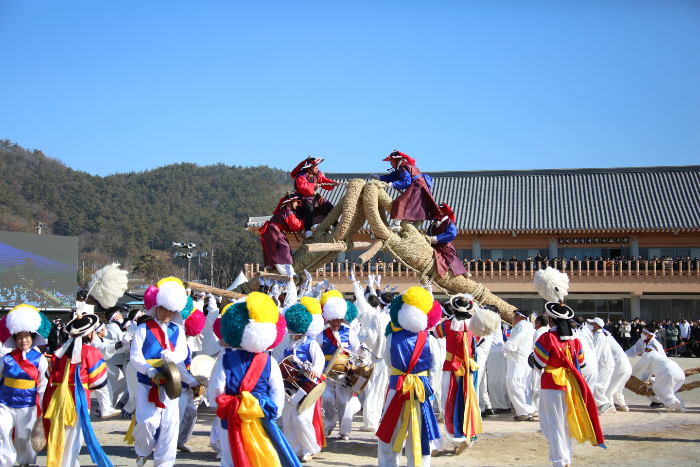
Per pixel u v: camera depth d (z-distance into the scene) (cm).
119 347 1120
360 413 1188
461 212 3938
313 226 1334
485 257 3825
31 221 9100
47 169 11019
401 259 1280
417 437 670
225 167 13200
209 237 9606
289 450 564
